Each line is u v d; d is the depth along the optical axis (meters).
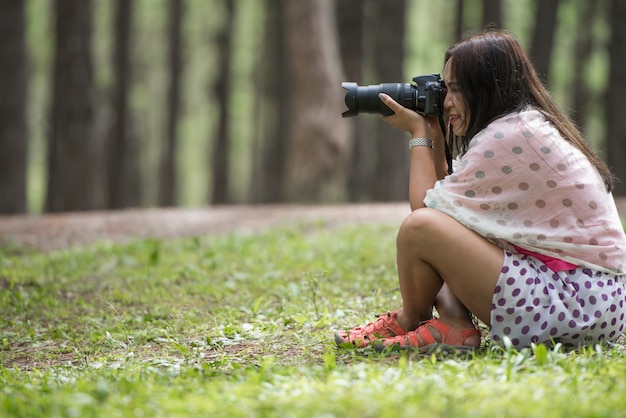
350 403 3.20
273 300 6.54
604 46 28.45
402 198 22.48
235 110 35.00
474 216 4.22
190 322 5.76
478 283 4.19
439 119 4.67
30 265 8.77
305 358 4.56
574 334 4.19
